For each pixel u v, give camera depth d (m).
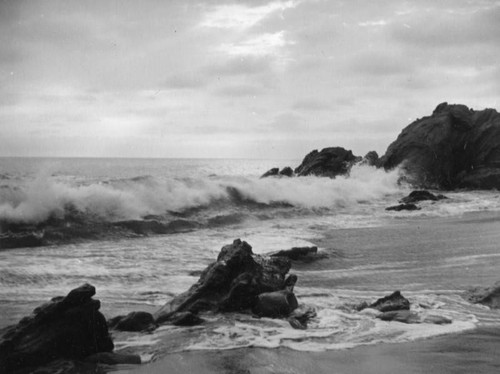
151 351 7.84
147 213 21.88
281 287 10.70
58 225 18.58
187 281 12.52
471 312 10.06
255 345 8.12
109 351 7.74
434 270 14.04
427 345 8.18
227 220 24.14
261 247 16.83
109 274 12.96
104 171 90.06
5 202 18.06
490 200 34.94
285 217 26.98
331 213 29.22
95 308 7.70
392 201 35.97
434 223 24.47
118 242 18.34
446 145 47.94
